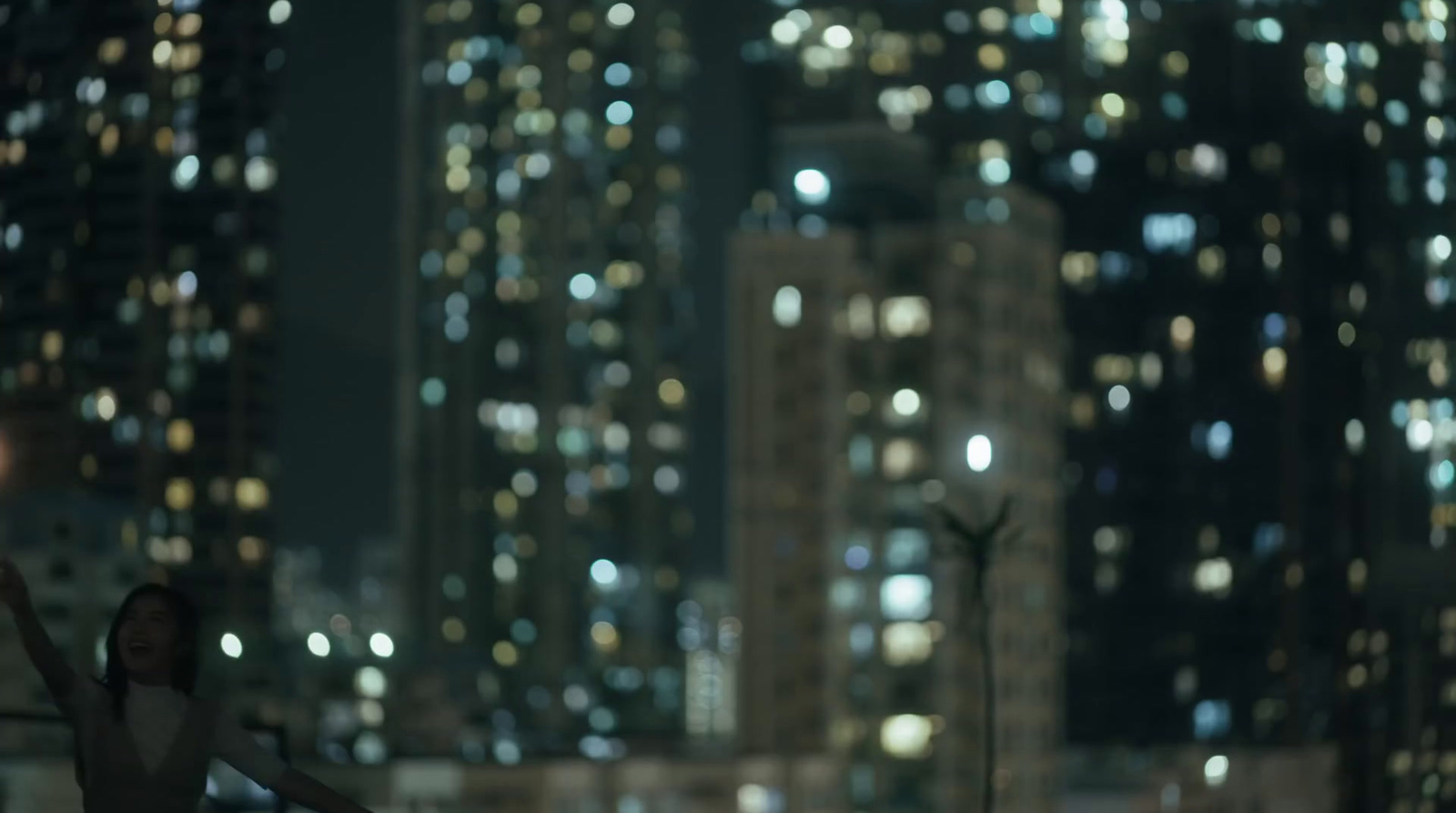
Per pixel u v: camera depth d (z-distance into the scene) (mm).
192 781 8812
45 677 8922
